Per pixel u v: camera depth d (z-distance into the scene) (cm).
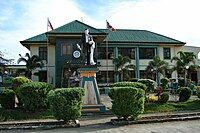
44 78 3731
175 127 1205
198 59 4316
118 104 1355
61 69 3341
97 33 3300
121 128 1219
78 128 1247
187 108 1861
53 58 3759
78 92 1320
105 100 2348
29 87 1609
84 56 1856
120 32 4303
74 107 1311
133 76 4028
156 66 3806
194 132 1084
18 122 1426
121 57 3725
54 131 1180
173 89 2800
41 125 1299
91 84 1741
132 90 1348
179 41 4156
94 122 1415
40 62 3534
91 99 1716
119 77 3850
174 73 3916
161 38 4231
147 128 1200
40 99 1620
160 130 1141
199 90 2216
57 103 1306
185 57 3550
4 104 1666
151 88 2014
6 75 3516
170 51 4175
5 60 3441
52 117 1573
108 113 1658
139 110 1372
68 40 3400
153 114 1652
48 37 3366
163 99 1905
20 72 3603
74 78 2725
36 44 3744
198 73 4253
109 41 3928
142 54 4094
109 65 3934
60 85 3303
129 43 4000
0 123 1397
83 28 3434
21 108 1675
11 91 1689
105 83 3850
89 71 1750
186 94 2041
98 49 3941
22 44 3741
